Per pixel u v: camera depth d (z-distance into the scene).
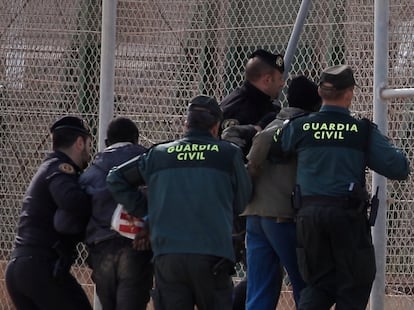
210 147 21.33
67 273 23.62
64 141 23.77
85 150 24.05
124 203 21.84
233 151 21.44
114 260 22.52
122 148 23.34
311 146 21.80
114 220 22.39
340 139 21.67
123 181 21.77
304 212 21.61
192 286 21.09
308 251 21.69
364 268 21.59
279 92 25.39
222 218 21.08
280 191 23.09
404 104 28.72
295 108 23.12
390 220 29.09
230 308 21.34
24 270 23.19
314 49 29.84
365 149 21.75
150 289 23.02
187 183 21.11
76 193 22.77
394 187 29.09
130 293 22.44
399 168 21.73
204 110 21.67
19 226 23.69
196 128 21.64
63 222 22.92
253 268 24.14
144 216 22.06
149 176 21.48
